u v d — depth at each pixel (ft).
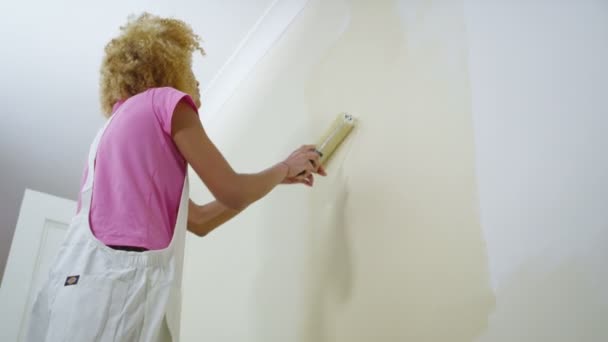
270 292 4.72
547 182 2.76
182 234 3.01
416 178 3.59
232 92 7.95
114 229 2.84
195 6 7.04
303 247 4.49
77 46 7.56
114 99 3.76
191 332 5.86
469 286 2.97
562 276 2.54
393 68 4.25
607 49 2.69
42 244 7.96
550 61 2.97
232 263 5.56
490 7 3.51
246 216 5.60
